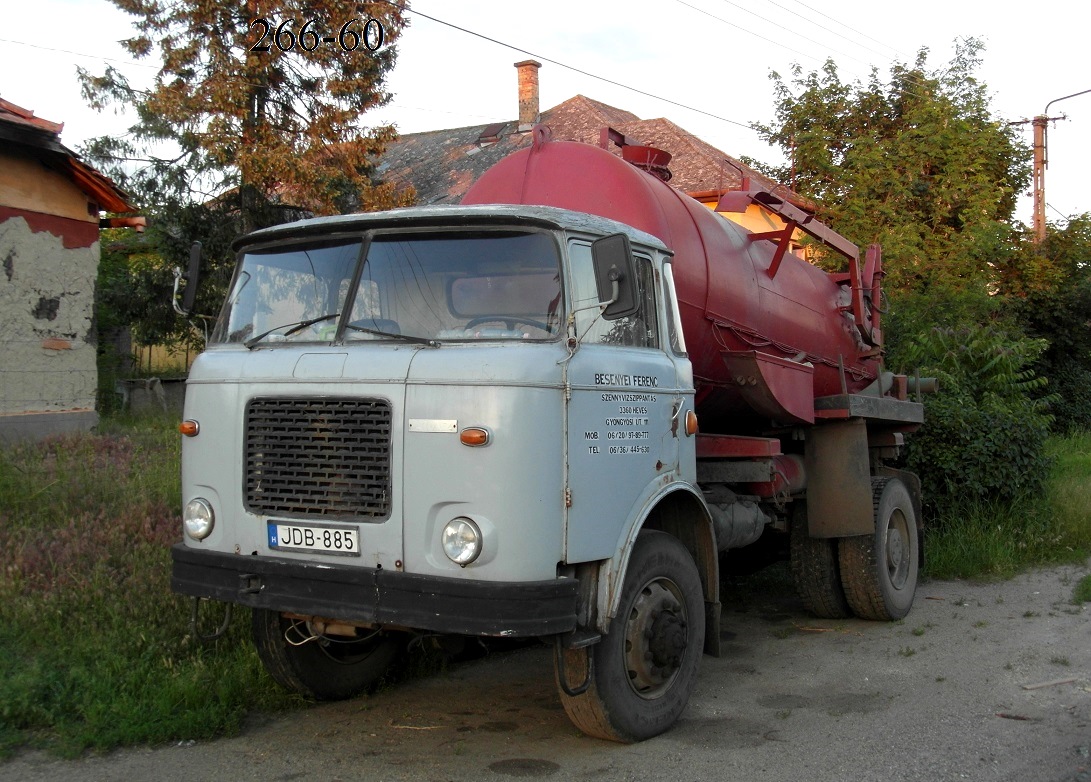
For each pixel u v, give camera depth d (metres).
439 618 3.95
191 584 4.57
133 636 5.38
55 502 7.32
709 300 6.19
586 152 6.23
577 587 4.18
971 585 8.82
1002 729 4.96
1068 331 23.20
